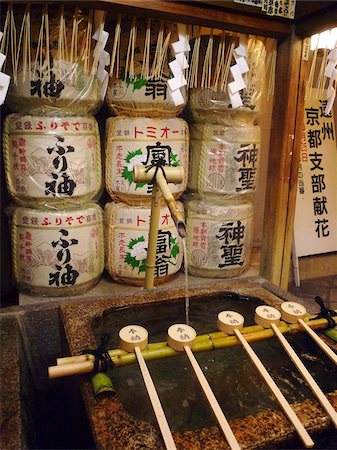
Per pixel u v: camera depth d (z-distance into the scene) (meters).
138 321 1.77
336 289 3.89
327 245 4.04
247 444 1.00
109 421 1.06
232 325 1.46
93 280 2.57
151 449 0.97
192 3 2.09
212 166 2.72
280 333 1.46
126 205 2.61
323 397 1.16
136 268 2.62
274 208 2.77
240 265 2.94
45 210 2.31
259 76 2.60
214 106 2.61
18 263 2.40
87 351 1.31
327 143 3.95
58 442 1.83
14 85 2.15
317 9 2.23
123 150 2.46
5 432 1.12
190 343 1.35
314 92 3.45
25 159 2.21
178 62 2.24
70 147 2.23
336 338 1.49
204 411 1.25
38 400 1.94
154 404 1.10
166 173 1.64
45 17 2.00
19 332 1.86
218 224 2.78
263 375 1.24
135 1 1.96
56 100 2.16
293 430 1.05
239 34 2.46
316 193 3.94
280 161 2.67
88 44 2.15
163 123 2.47
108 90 2.44
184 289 1.93
